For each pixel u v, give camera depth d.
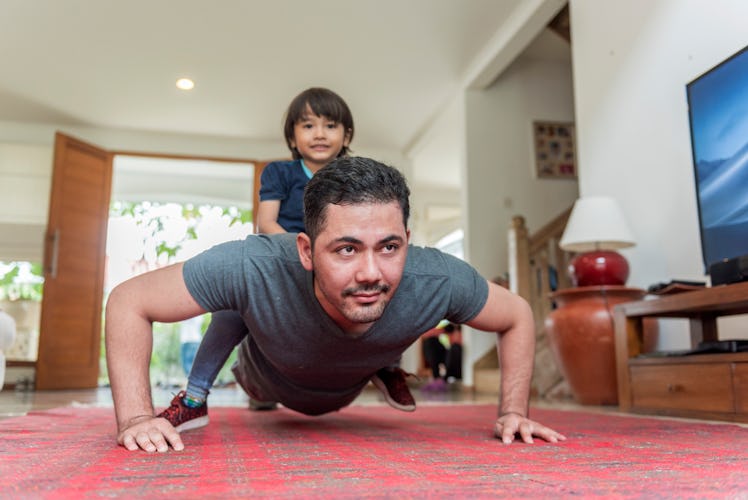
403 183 1.06
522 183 5.78
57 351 5.77
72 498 0.74
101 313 6.27
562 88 6.03
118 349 1.25
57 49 5.04
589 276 3.16
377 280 1.02
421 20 4.66
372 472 0.96
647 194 3.26
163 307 1.25
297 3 4.41
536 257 4.68
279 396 1.64
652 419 2.18
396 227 1.02
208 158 6.93
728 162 2.44
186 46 4.99
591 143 3.78
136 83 5.64
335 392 1.60
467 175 5.68
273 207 2.00
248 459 1.10
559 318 3.19
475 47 5.09
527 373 1.50
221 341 1.56
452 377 6.12
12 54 5.12
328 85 5.72
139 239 9.11
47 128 6.59
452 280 1.33
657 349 3.03
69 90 5.79
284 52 5.10
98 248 6.31
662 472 0.97
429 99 6.09
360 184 1.00
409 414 2.45
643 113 3.31
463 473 0.95
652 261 3.21
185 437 1.49
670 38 3.11
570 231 3.15
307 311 1.23
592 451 1.24
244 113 6.30
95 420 2.02
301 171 2.06
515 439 1.46
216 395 4.59
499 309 1.43
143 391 1.27
